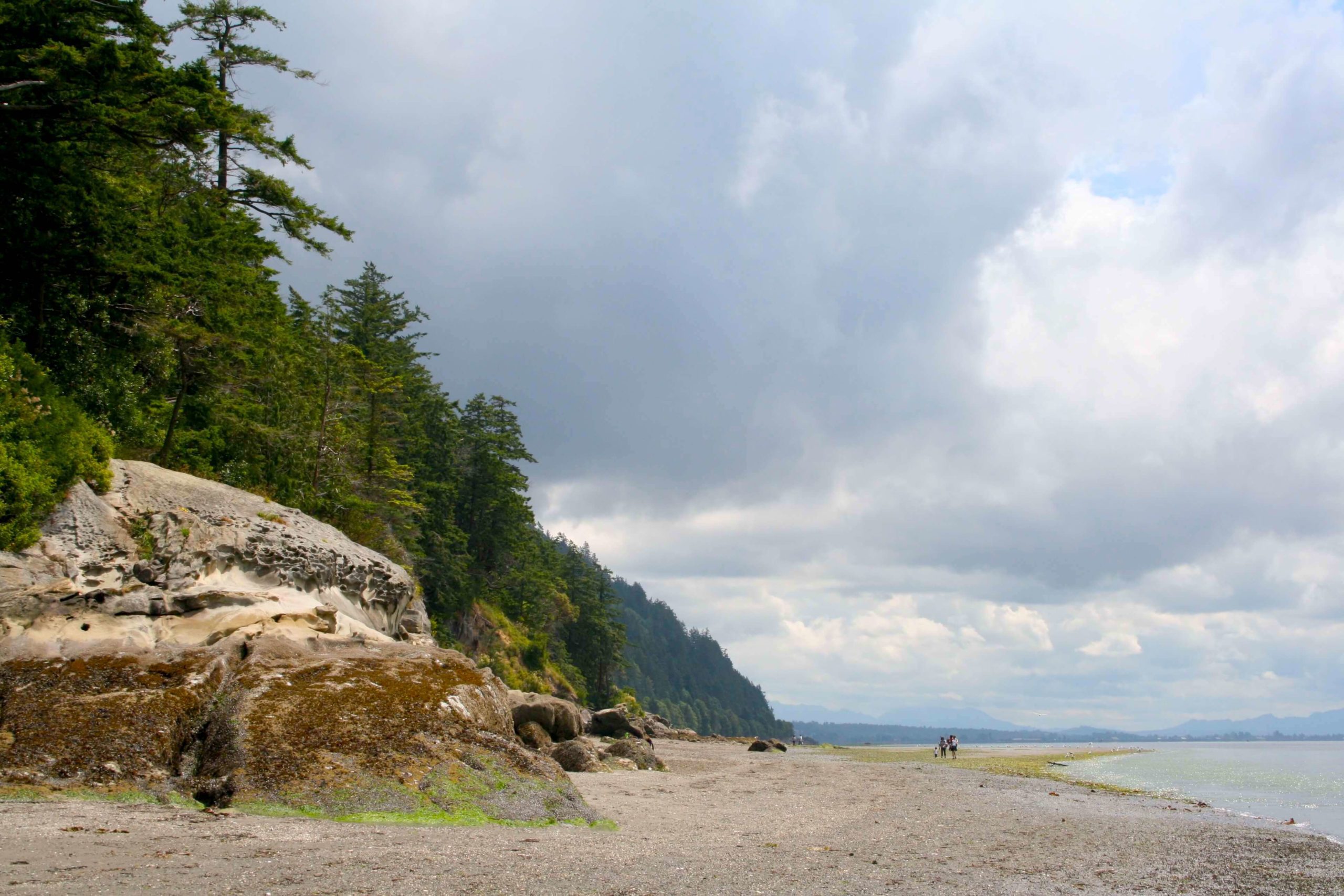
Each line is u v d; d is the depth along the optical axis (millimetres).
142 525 20500
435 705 16047
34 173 23375
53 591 17109
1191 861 14430
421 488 65875
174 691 14789
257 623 18922
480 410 78875
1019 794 28125
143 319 29391
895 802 22750
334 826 11875
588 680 101750
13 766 12250
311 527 25547
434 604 65000
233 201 33375
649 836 14172
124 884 7980
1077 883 11750
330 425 42812
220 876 8539
